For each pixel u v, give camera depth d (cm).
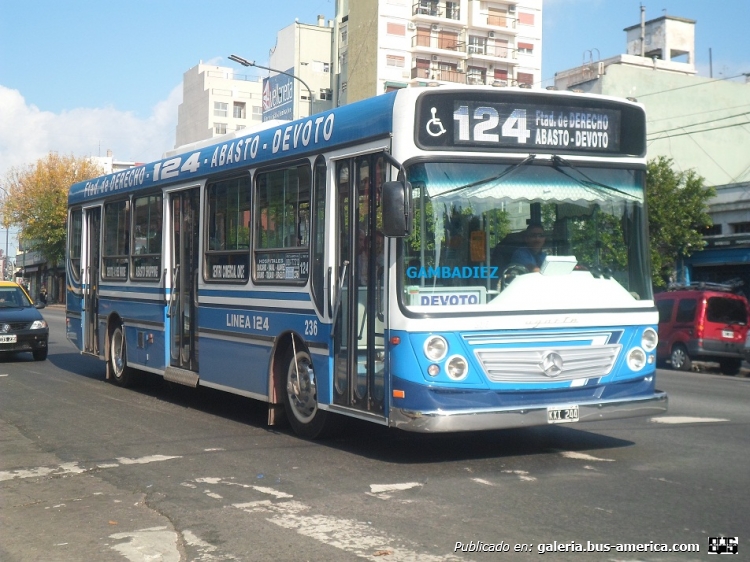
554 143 825
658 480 752
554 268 816
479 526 618
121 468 854
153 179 1331
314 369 926
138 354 1386
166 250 1280
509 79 7031
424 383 770
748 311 2234
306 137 946
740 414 1178
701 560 543
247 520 653
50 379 1636
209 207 1163
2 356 2162
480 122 802
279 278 995
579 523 621
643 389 854
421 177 783
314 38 7338
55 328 3434
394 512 660
